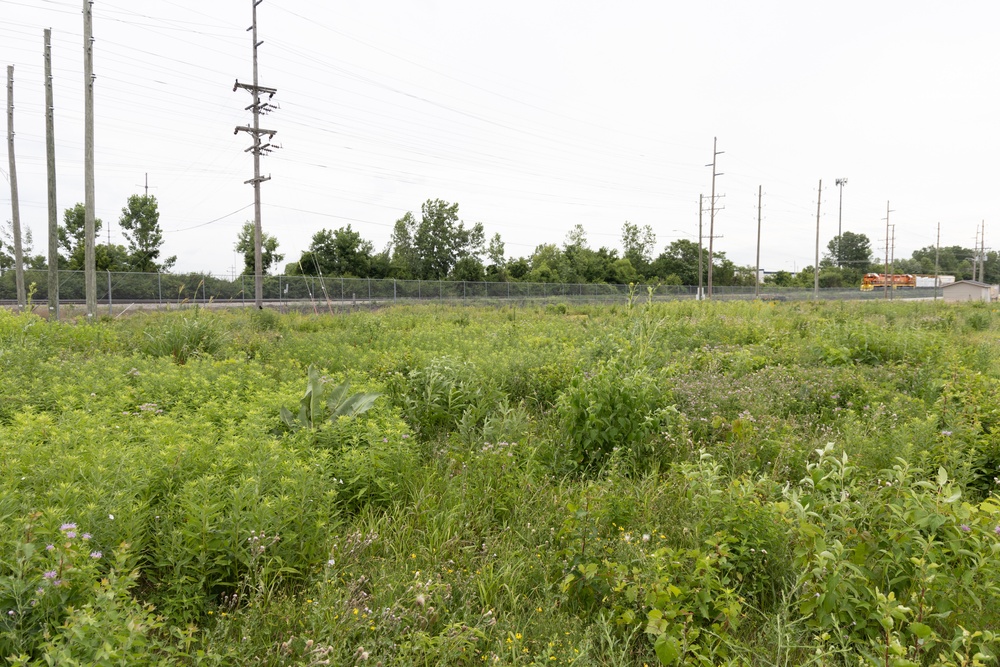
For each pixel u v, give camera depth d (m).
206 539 3.03
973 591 2.82
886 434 5.10
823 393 7.08
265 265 49.19
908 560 3.02
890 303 32.94
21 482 3.34
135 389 6.28
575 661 2.52
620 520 3.76
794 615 3.01
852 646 2.85
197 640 2.56
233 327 15.83
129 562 2.87
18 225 25.09
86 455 3.67
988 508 3.01
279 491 3.54
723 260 83.38
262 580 2.94
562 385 7.45
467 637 2.72
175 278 30.88
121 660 2.08
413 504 4.16
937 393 6.97
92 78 16.52
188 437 4.16
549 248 72.38
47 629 2.21
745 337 13.38
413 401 6.33
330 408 5.40
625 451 5.05
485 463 4.61
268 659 2.55
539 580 3.33
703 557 3.05
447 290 41.81
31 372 7.16
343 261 49.06
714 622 2.99
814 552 3.05
